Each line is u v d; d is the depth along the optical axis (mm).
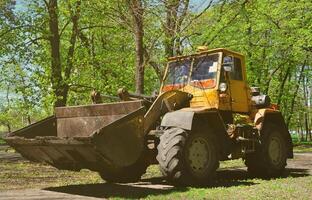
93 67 21859
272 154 10039
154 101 8555
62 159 7906
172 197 6910
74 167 8211
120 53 22297
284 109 37906
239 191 7430
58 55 18344
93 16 19562
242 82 9773
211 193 7207
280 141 10297
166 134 7949
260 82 29422
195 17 14031
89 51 23000
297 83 36031
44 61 18969
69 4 18750
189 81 9391
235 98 9500
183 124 7965
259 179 9633
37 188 8406
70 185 8836
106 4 15688
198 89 9203
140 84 12883
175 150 7738
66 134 8609
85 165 7961
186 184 7902
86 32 23219
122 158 7223
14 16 18469
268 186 8031
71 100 22469
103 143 6941
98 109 8156
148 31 14125
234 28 21547
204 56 9406
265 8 22891
